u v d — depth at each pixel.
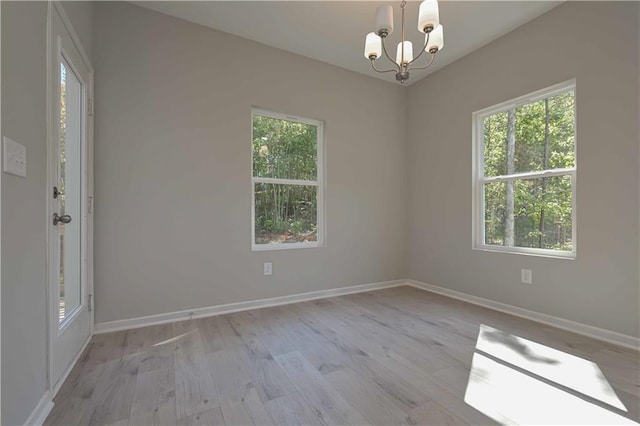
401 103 3.96
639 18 2.03
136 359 1.89
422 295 3.44
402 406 1.42
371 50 1.96
